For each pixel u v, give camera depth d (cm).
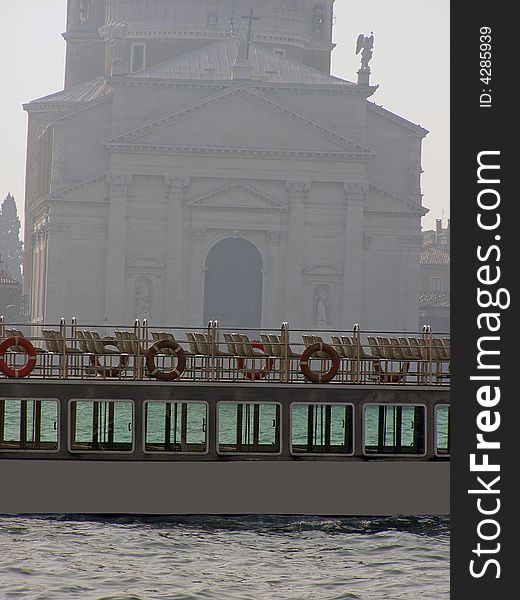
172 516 9412
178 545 8975
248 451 9638
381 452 9794
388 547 9044
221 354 9794
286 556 8794
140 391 9394
